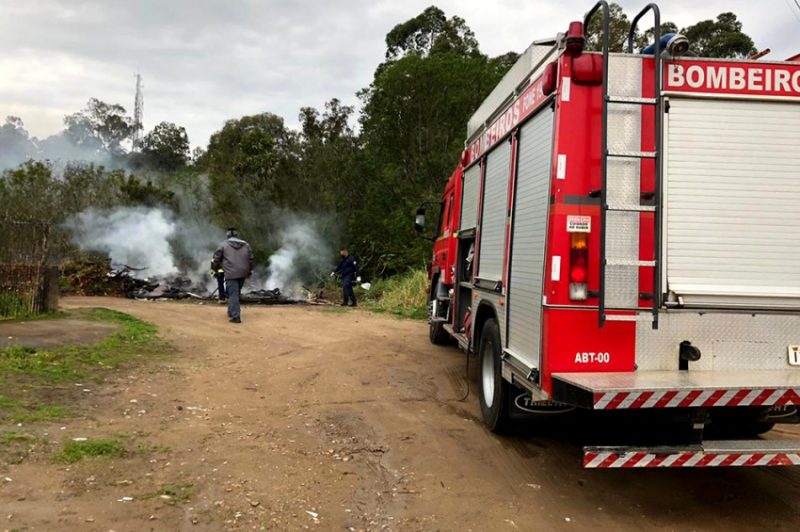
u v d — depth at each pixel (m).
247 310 15.04
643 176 4.63
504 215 6.17
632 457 4.18
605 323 4.57
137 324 11.12
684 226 4.66
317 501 4.42
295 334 11.73
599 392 4.03
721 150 4.71
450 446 5.77
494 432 6.11
